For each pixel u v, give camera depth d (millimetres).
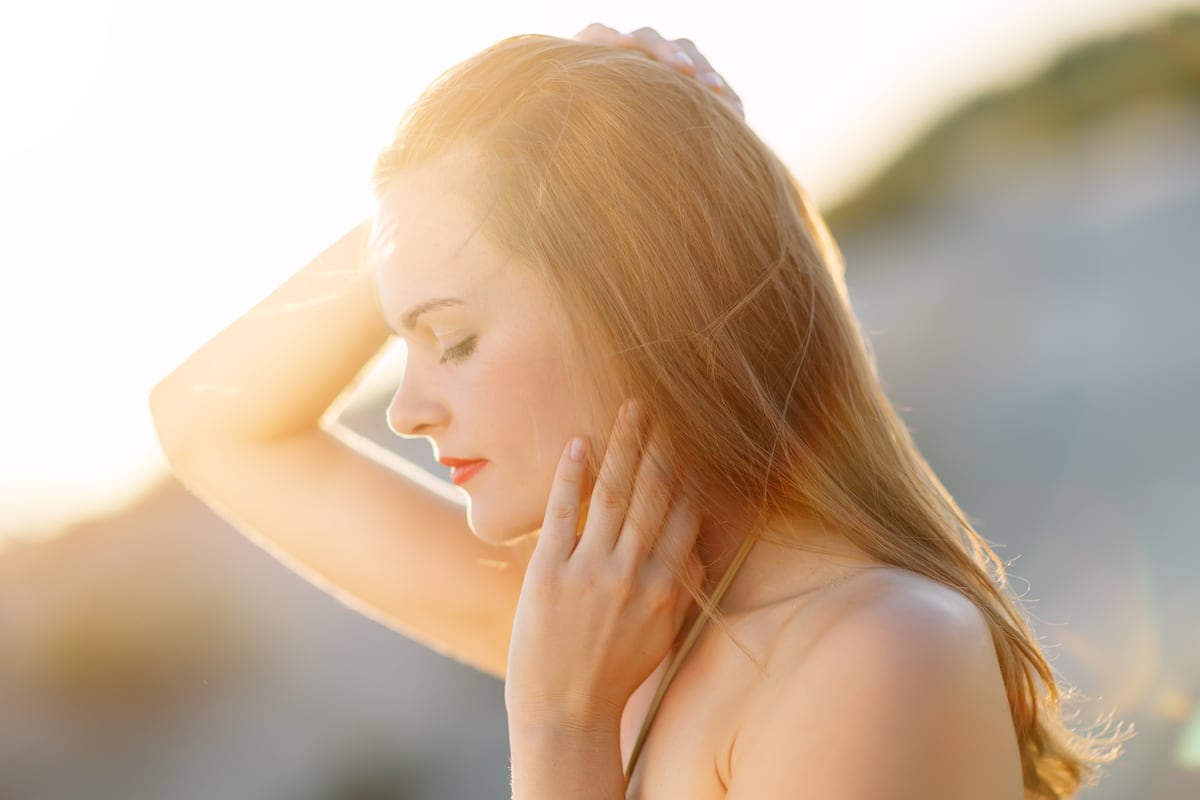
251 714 15938
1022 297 19406
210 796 14312
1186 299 16578
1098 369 14828
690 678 1872
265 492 2826
